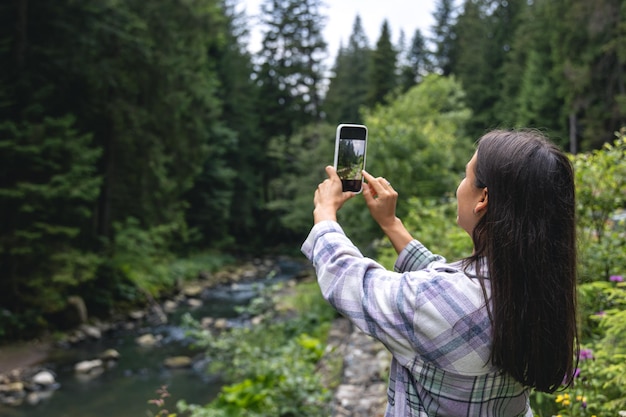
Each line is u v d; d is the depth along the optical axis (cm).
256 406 530
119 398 722
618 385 230
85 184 1085
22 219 1051
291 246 2997
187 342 1049
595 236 394
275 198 3069
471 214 101
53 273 1079
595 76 1892
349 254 99
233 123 2925
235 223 2955
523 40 2920
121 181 1583
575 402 228
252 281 1931
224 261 2328
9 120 1014
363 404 430
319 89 3184
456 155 1204
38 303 1063
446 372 90
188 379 802
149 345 1026
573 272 93
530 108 2548
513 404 95
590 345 264
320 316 1007
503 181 93
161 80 1492
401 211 994
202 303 1481
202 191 2531
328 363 615
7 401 712
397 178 1037
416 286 91
